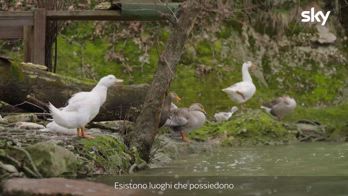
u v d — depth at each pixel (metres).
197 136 14.90
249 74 18.45
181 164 11.06
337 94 20.30
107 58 19.83
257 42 21.31
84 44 20.06
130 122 12.55
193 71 19.73
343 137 15.80
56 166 8.86
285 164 10.91
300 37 21.69
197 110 14.53
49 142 9.08
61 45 19.77
